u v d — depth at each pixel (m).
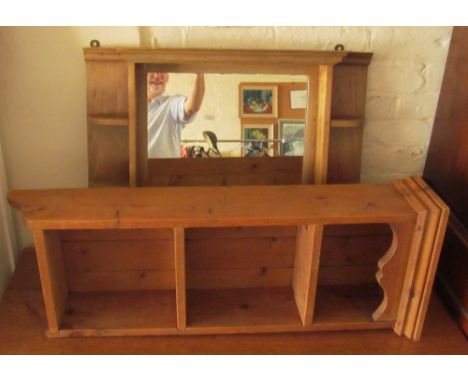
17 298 1.08
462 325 1.05
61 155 1.12
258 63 1.02
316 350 0.99
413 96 1.15
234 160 1.09
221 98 1.05
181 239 0.89
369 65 1.11
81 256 1.06
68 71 1.04
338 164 1.15
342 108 1.11
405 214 0.92
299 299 1.06
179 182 1.09
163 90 1.03
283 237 1.09
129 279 1.10
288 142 1.09
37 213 0.87
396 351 0.99
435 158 1.18
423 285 0.96
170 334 1.01
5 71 1.03
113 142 1.07
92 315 1.02
